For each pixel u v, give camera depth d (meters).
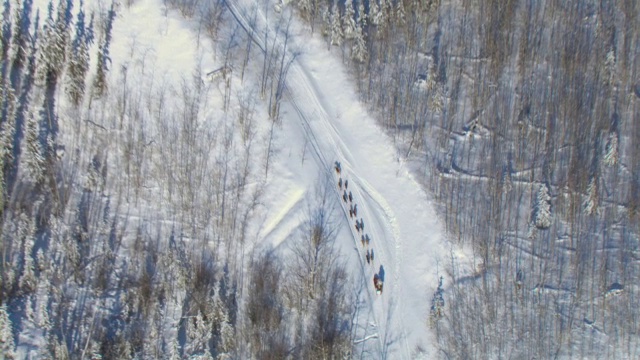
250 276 84.50
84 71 91.06
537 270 84.94
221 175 88.50
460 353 81.38
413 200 89.50
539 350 81.00
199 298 83.06
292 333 82.25
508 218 87.31
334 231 87.25
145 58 92.94
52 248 84.62
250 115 91.25
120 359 79.81
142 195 87.75
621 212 87.75
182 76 92.50
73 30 92.75
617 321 82.12
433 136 92.31
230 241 86.00
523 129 91.44
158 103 91.00
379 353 82.25
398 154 91.75
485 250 85.69
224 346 80.88
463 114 93.38
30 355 79.19
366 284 85.50
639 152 90.44
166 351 81.12
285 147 90.75
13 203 85.56
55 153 88.19
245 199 87.81
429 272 85.88
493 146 90.88
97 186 87.69
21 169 87.12
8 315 80.19
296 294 83.62
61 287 82.88
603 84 93.81
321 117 93.69
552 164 89.75
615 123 92.06
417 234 87.88
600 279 84.12
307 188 89.12
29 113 89.31
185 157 88.88
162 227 86.62
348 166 91.31
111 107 90.56
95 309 82.50
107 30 93.38
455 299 83.94
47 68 90.00
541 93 93.56
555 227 87.06
